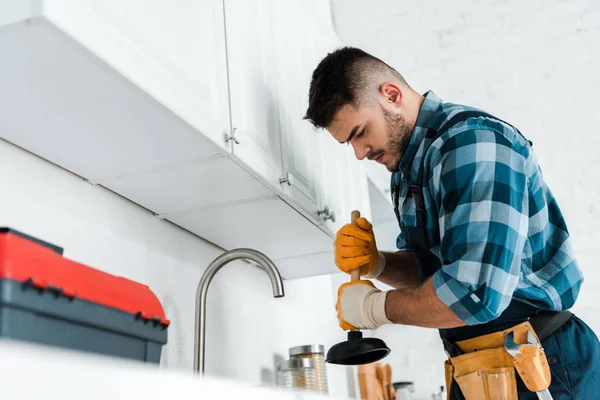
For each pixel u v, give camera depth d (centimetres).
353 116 152
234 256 154
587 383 133
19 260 86
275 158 161
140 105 115
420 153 146
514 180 130
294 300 243
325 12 366
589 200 323
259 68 165
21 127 121
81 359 89
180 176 147
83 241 141
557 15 347
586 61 339
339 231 165
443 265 131
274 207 171
